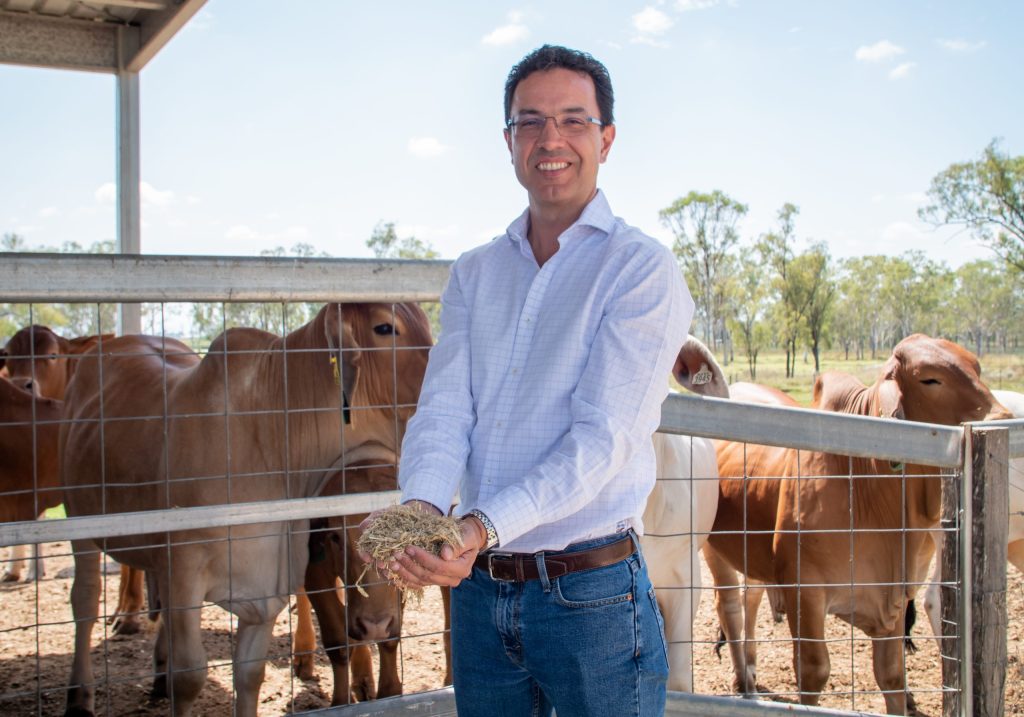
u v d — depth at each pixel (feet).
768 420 8.71
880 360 174.09
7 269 7.24
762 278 148.25
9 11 27.45
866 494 14.74
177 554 11.04
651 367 6.06
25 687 15.38
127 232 28.89
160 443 12.04
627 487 6.28
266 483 11.59
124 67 28.68
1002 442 9.07
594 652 6.09
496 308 6.70
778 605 15.97
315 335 11.57
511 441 6.31
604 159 6.82
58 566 24.76
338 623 13.64
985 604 9.19
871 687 16.42
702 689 16.60
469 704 6.63
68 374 25.59
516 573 6.23
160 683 15.12
